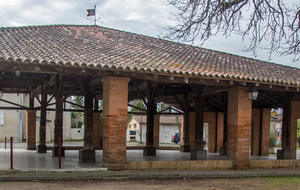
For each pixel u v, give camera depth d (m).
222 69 12.03
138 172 10.29
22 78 15.85
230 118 12.51
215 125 21.86
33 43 11.43
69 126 43.12
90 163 11.80
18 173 9.53
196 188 8.70
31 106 20.17
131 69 9.99
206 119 21.75
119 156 10.55
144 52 12.47
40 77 15.05
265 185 9.52
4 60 8.92
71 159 13.39
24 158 13.59
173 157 15.37
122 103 10.56
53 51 10.52
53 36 13.11
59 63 9.36
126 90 10.62
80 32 14.63
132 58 11.13
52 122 39.69
